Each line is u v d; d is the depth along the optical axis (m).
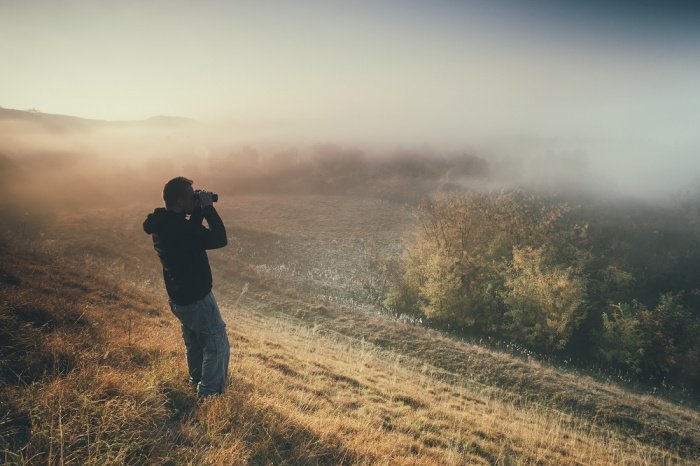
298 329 18.94
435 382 13.14
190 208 4.25
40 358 4.59
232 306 22.14
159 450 3.63
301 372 8.74
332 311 24.12
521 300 27.20
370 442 5.16
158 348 6.30
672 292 32.62
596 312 30.08
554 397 15.10
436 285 29.05
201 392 4.71
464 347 19.80
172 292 4.32
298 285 32.84
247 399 5.02
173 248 4.12
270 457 4.07
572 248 33.25
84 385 4.19
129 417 3.85
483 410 10.66
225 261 30.61
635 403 15.27
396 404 8.39
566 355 26.91
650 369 26.39
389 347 19.39
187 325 4.59
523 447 7.75
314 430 4.82
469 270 30.77
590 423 13.35
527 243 32.50
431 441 6.55
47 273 10.91
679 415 15.20
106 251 30.45
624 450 11.07
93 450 3.38
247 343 10.49
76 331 6.10
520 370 17.23
